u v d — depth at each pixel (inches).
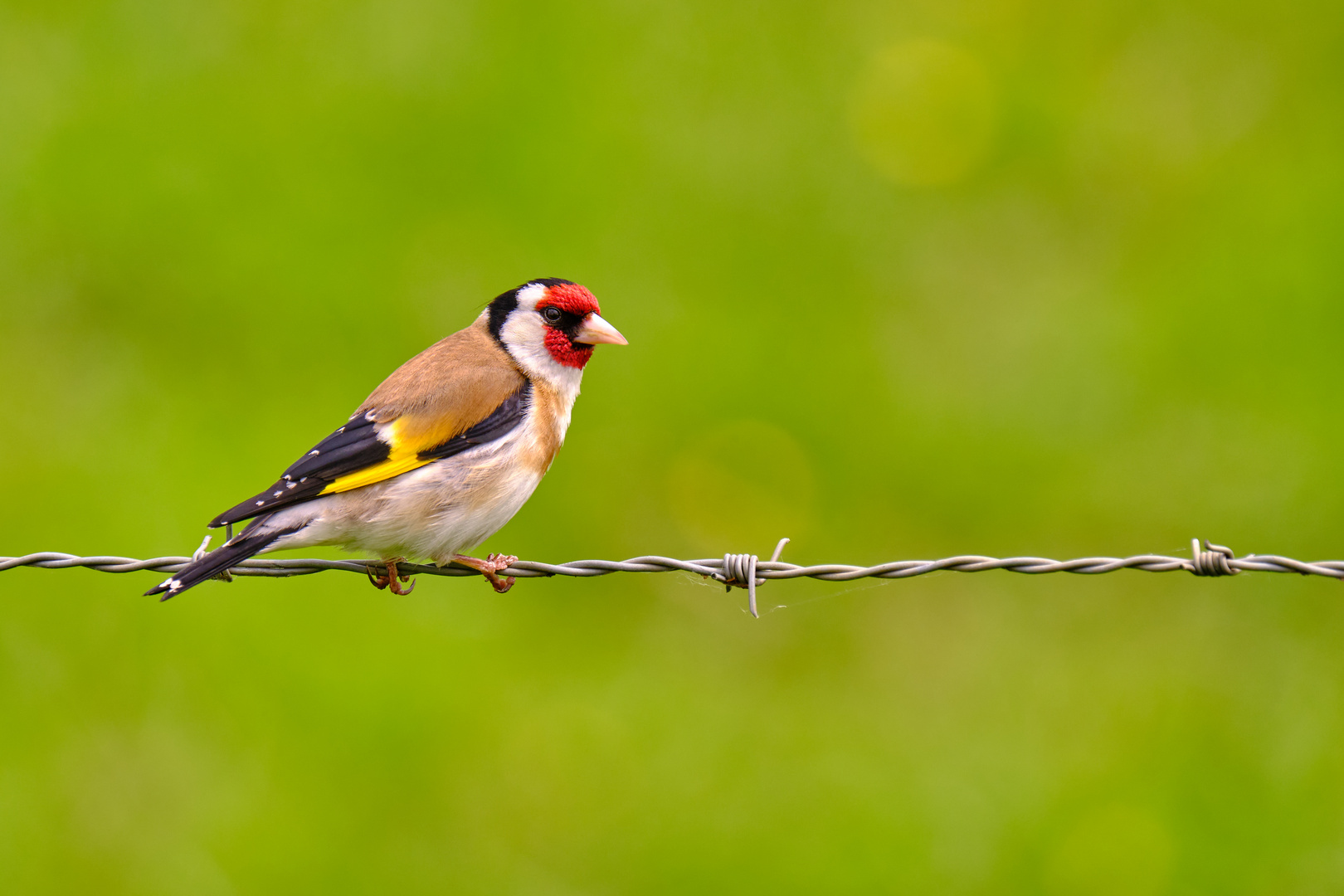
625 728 437.4
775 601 478.3
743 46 621.6
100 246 555.5
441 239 558.9
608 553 485.4
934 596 484.1
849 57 628.4
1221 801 418.3
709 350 535.2
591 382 518.9
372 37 611.8
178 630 434.9
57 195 565.0
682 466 506.3
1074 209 603.5
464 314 537.0
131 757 413.7
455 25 611.8
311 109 596.7
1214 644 467.2
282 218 564.4
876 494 506.6
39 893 393.1
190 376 522.6
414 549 303.9
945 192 601.6
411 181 578.6
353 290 545.6
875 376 537.6
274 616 439.2
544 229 566.9
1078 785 421.7
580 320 334.0
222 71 604.4
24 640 431.5
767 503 495.8
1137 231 595.8
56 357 526.9
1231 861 405.7
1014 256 584.1
